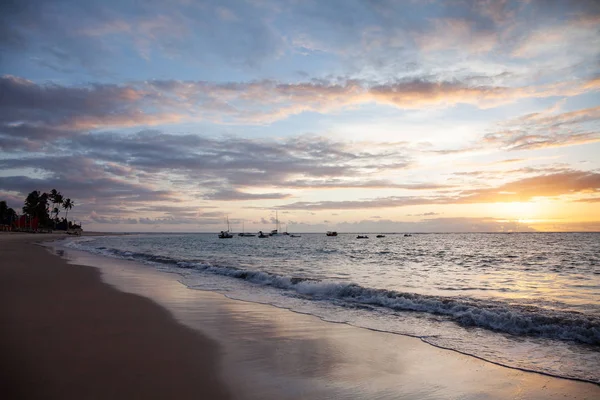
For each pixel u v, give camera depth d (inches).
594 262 1346.0
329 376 231.1
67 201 7116.1
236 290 590.2
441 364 259.4
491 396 208.2
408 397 203.9
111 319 361.7
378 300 499.8
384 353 282.0
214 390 201.5
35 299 463.8
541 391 216.1
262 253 1939.0
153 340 294.7
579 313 405.4
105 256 1384.1
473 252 2100.1
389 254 1919.3
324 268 1074.7
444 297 526.6
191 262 1099.9
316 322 381.4
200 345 286.2
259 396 197.2
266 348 285.4
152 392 194.7
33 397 181.8
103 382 205.5
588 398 207.2
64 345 272.5
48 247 1994.3
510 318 374.6
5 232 5123.0
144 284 633.6
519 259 1526.8
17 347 265.0
